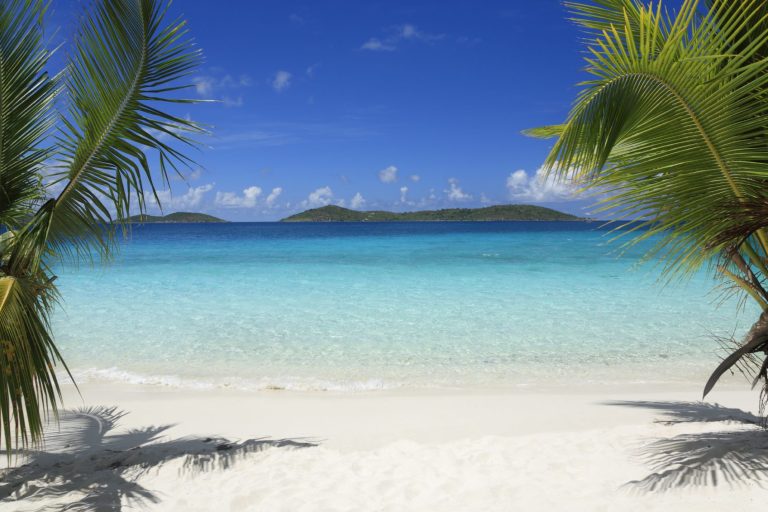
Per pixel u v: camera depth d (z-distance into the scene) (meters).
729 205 3.23
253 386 6.96
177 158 4.04
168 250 33.94
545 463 3.97
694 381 7.07
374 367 7.86
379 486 3.74
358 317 11.55
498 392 6.58
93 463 4.29
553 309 12.38
